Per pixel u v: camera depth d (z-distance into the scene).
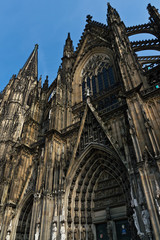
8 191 37.12
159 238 17.36
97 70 48.53
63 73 50.75
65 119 40.81
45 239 24.81
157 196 18.97
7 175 41.62
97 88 44.91
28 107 76.75
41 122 52.34
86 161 31.66
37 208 28.23
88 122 34.91
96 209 28.73
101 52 50.34
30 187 36.06
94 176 31.44
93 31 56.06
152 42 43.28
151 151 22.55
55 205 27.80
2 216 33.69
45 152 33.97
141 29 46.88
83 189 30.33
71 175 30.53
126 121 29.66
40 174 31.64
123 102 32.56
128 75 32.16
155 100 27.39
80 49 54.97
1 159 48.19
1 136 56.62
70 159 31.78
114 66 43.59
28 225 34.19
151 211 18.84
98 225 28.17
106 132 30.27
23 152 40.88
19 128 63.16
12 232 32.00
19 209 34.31
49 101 57.84
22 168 38.97
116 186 28.94
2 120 64.69
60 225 25.83
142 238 18.78
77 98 46.22
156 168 20.80
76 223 27.17
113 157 28.66
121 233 25.70
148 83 33.84
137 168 22.53
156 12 43.47
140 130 24.70
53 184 30.14
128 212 24.39
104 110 35.91
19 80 87.88
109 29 49.69
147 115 26.41
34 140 46.19
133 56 35.91
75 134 35.47
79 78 50.78
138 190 21.48
